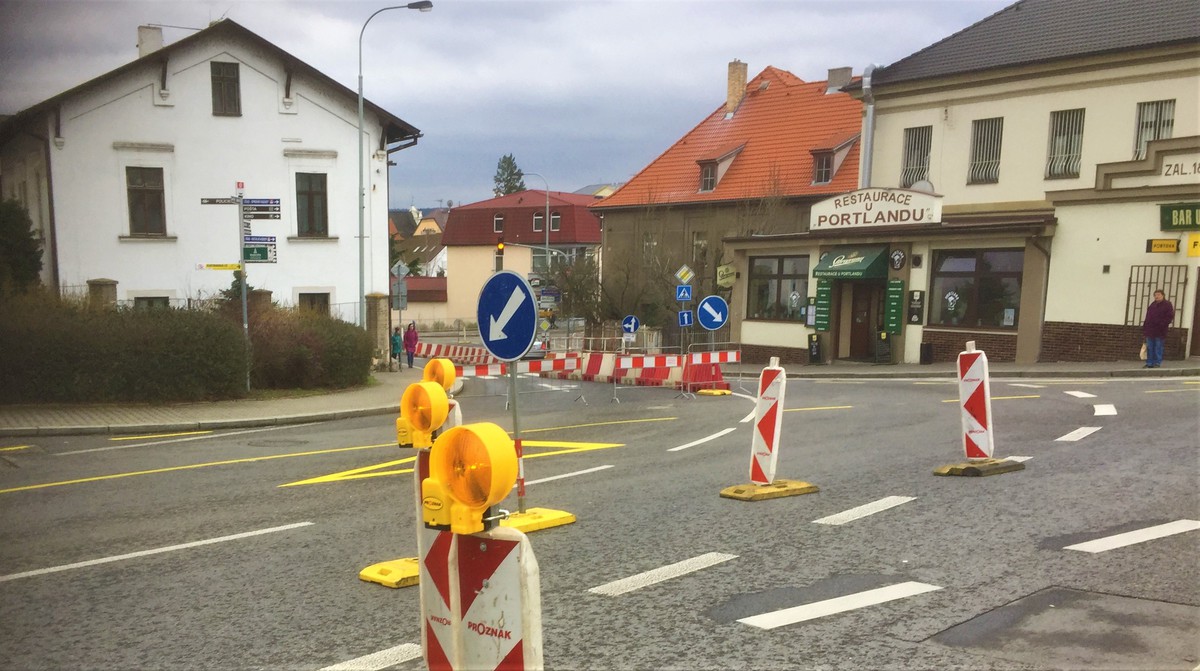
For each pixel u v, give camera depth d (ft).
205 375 60.59
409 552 20.98
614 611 16.42
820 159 125.59
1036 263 73.20
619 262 138.51
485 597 10.27
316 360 70.38
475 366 59.57
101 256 87.45
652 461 33.78
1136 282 68.08
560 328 198.70
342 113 96.22
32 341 55.26
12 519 25.46
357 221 97.55
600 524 23.30
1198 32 69.97
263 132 93.04
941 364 79.20
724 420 47.34
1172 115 71.00
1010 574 17.94
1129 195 67.97
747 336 100.17
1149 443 33.09
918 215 80.74
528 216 236.43
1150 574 17.69
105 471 34.06
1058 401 47.57
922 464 30.76
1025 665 13.44
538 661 10.01
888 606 16.26
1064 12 83.46
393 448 40.01
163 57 88.38
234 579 19.10
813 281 91.30
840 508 24.40
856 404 51.31
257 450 39.93
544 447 38.60
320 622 16.30
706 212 136.05
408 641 15.28
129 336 57.67
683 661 13.98
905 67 90.02
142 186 89.30
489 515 10.33
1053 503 24.07
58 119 85.30
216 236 91.45
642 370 70.28
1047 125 78.33
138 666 14.38
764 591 17.39
